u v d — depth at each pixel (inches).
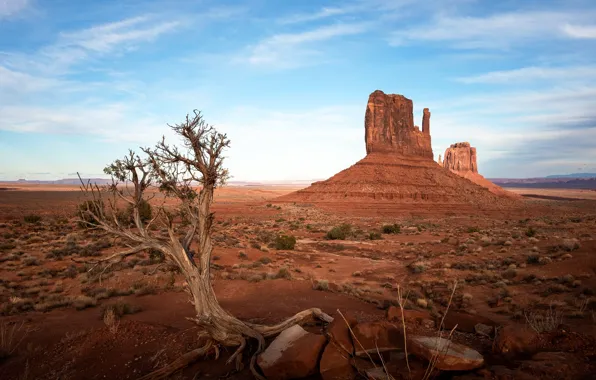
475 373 258.8
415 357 283.4
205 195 338.3
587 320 442.6
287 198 4931.1
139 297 608.1
